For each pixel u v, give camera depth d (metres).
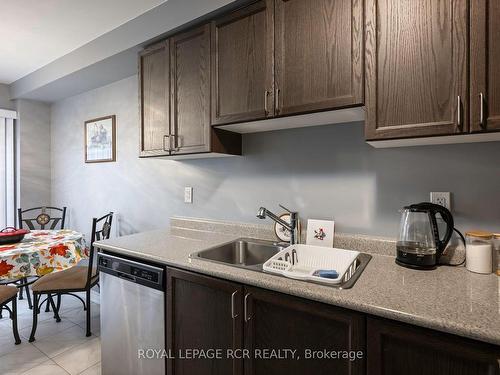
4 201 3.38
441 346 0.87
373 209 1.59
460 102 1.08
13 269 1.93
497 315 0.88
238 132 1.99
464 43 1.07
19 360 2.05
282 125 1.76
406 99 1.17
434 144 1.42
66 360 2.05
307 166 1.79
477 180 1.34
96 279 2.51
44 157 3.64
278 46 1.47
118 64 2.41
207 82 1.75
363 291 1.06
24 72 3.09
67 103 3.42
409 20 1.17
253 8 1.54
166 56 1.94
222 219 2.18
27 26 2.17
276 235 1.86
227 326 1.31
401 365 0.94
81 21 2.11
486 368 0.82
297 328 1.14
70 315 2.73
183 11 1.81
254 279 1.20
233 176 2.12
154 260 1.54
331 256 1.54
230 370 1.30
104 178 3.03
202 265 1.38
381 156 1.56
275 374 1.19
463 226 1.37
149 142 2.07
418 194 1.47
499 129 1.02
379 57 1.22
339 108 1.33
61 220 3.49
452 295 1.02
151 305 1.55
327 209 1.73
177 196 2.45
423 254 1.28
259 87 1.54
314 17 1.37
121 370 1.70
